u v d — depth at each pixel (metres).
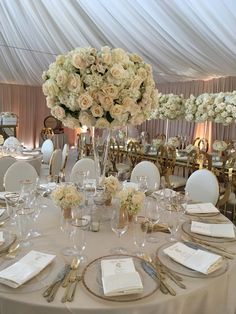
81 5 4.89
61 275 1.25
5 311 1.13
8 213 1.83
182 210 1.82
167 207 1.85
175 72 7.45
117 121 1.88
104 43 5.77
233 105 4.29
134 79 1.81
